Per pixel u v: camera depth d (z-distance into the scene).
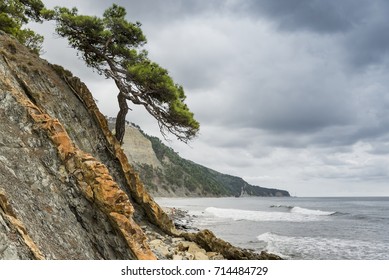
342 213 67.62
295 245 26.28
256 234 32.56
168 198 178.25
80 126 18.81
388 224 45.78
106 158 19.75
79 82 20.77
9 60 17.73
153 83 24.16
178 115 25.14
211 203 124.94
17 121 12.28
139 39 26.34
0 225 7.58
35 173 10.90
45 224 9.50
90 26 24.73
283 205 111.62
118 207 10.85
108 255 10.40
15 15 28.50
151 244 15.80
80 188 11.20
